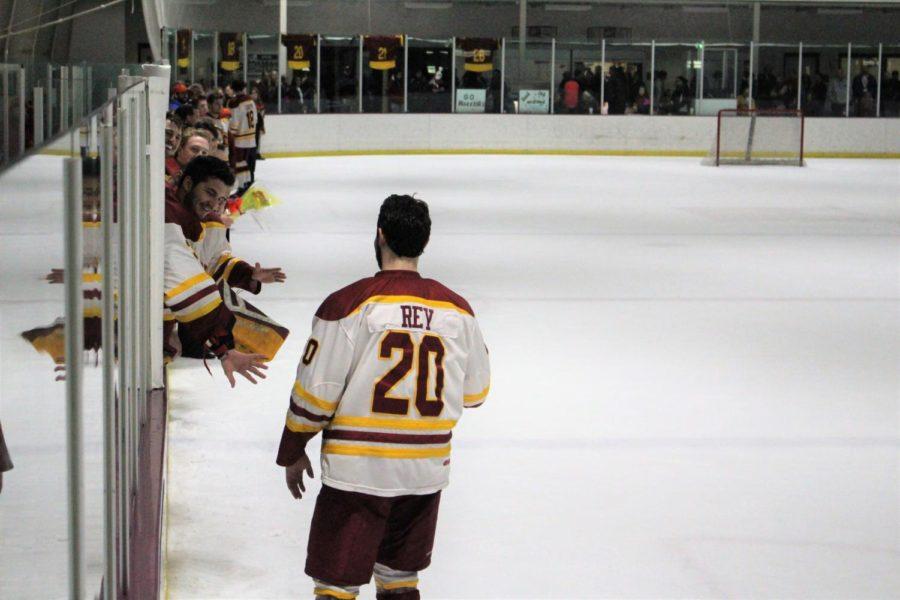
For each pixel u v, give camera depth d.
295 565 5.03
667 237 18.56
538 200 24.86
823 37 46.03
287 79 38.22
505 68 40.97
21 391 1.92
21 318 1.91
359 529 3.78
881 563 5.26
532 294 12.92
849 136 41.16
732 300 12.71
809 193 27.16
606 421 7.67
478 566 5.12
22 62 10.95
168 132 8.09
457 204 23.77
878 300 12.83
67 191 2.24
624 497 6.12
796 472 6.62
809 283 14.00
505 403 8.09
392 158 38.50
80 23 35.94
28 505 2.00
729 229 19.78
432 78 40.41
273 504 5.82
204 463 6.46
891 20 46.00
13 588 1.92
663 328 11.05
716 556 5.30
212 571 4.92
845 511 5.96
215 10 43.09
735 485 6.36
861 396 8.48
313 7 43.75
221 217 6.89
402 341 3.74
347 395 3.76
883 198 26.00
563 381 8.80
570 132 41.47
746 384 8.80
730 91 41.47
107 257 3.05
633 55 41.28
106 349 3.03
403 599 4.00
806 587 4.96
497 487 6.24
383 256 3.88
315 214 21.20
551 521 5.73
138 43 36.75
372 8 44.22
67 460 2.32
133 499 4.32
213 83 37.12
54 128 11.09
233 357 5.06
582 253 16.50
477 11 44.84
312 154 38.72
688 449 7.04
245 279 6.83
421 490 3.80
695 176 32.44
